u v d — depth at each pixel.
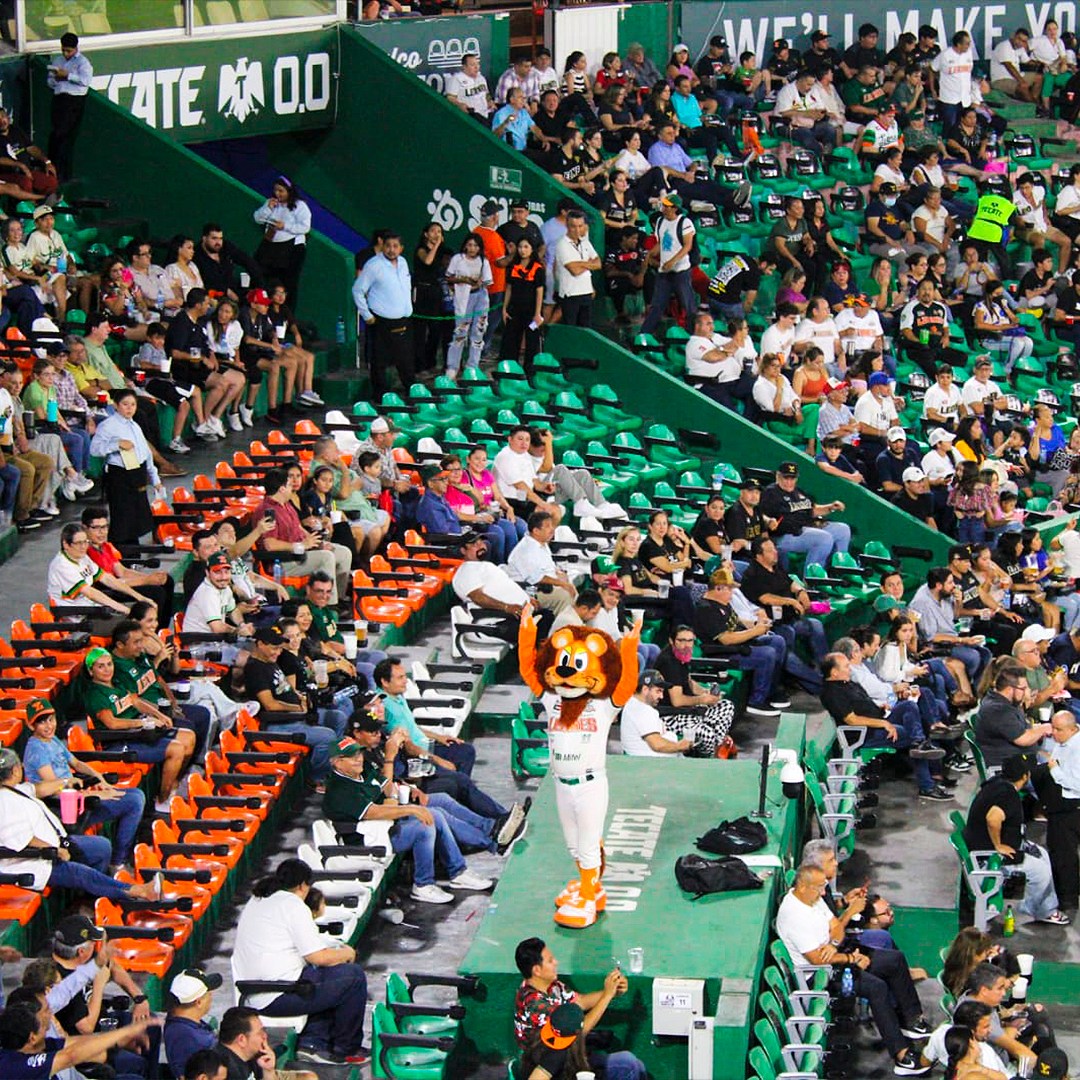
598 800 18.17
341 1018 17.95
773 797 21.14
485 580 25.62
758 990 18.23
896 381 35.78
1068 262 41.03
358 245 37.12
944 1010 20.30
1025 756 23.44
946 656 27.64
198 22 34.62
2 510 25.64
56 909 19.20
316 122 36.19
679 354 33.84
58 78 33.03
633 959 17.67
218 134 35.19
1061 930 22.58
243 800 20.31
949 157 42.34
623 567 26.91
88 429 27.12
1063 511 33.19
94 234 32.53
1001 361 38.06
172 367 29.08
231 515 26.19
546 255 33.72
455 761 22.58
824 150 41.19
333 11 36.19
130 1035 16.48
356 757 20.44
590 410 33.03
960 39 42.50
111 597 23.52
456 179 35.53
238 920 19.95
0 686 21.41
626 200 35.59
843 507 31.09
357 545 26.48
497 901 18.92
